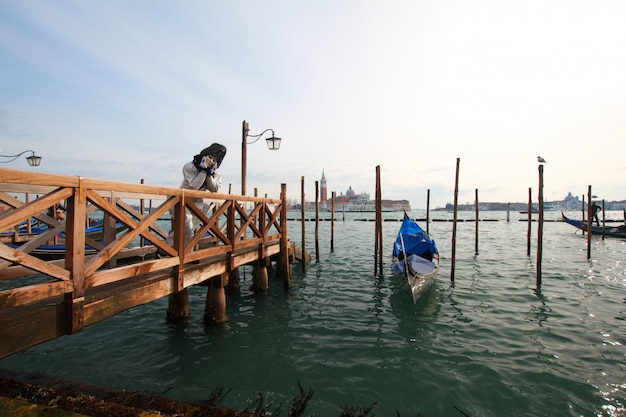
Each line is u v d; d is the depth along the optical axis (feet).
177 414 9.84
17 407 9.16
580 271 42.22
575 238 86.74
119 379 15.39
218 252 20.20
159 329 21.66
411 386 15.23
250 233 83.97
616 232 82.84
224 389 14.69
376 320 24.03
